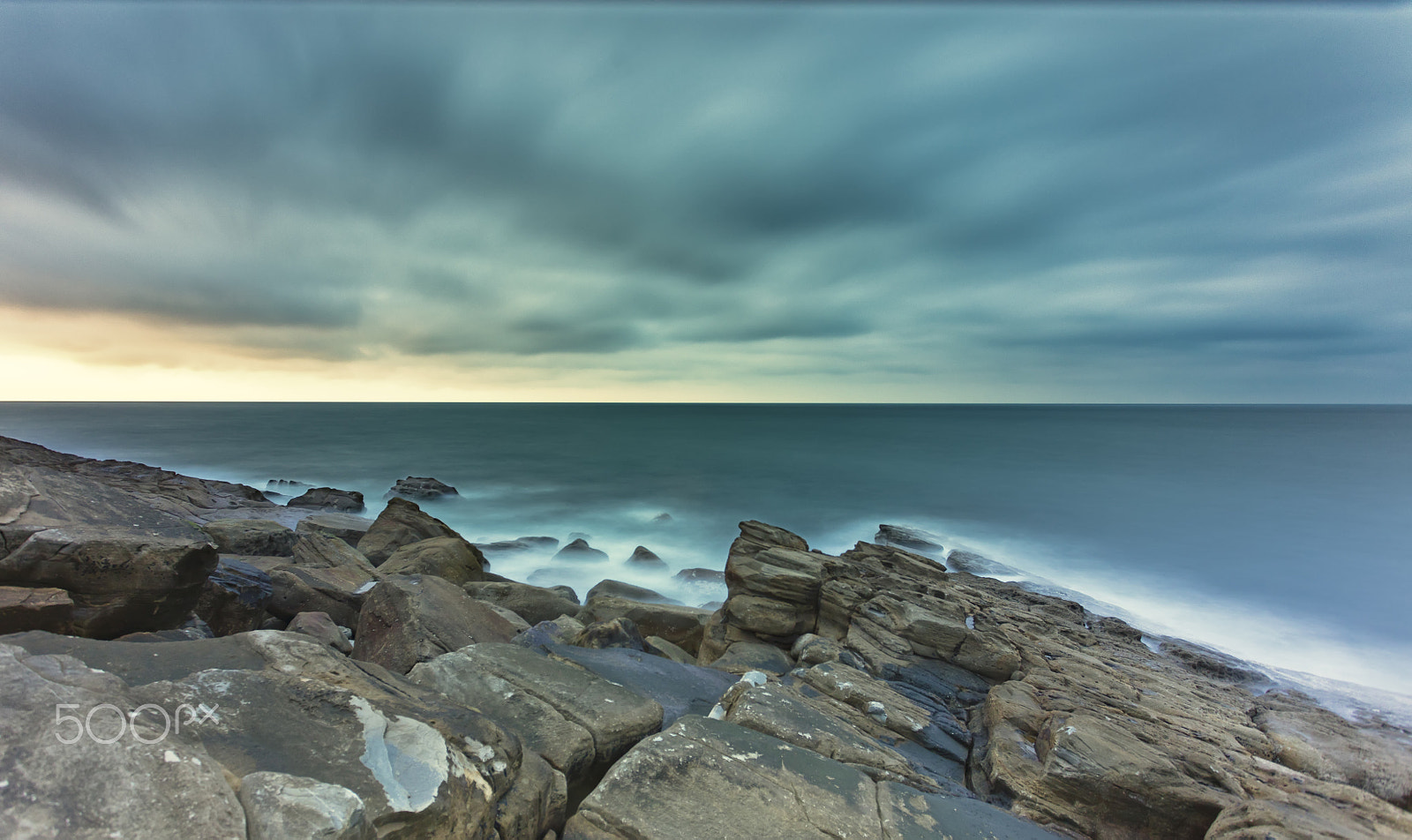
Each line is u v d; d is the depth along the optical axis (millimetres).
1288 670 14898
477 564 18078
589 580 22766
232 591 10430
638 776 5234
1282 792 6980
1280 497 38000
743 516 33750
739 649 12422
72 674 3611
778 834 4770
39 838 2496
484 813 4016
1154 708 9523
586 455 59656
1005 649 10711
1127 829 6531
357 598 12539
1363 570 24312
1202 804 6434
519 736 5750
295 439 70062
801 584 13328
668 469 50688
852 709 8492
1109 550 27203
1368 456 57656
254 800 3039
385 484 42281
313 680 4527
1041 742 7652
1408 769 7949
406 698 4996
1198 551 26844
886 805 5320
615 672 8430
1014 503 36688
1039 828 5625
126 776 2885
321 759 3727
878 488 41562
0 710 3008
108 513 8125
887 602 12219
